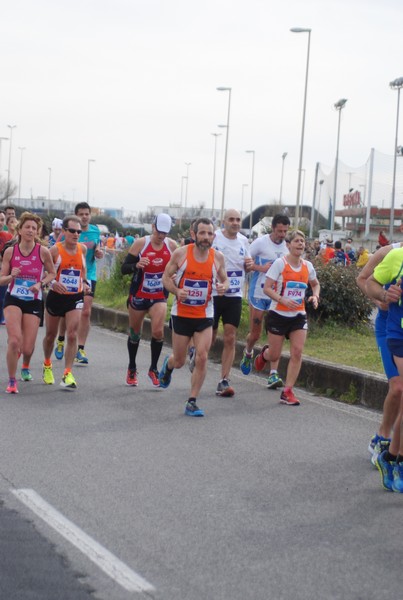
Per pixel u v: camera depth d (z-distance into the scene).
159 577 5.59
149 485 7.70
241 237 12.42
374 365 13.06
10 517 6.69
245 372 13.72
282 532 6.56
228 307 12.17
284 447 9.34
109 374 13.74
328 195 65.06
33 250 11.68
